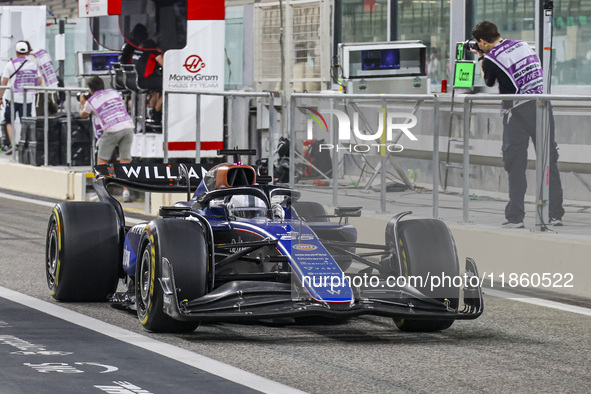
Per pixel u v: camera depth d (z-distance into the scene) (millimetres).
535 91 34625
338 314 20875
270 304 21234
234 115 44188
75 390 18016
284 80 55812
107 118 48062
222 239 24594
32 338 22312
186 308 21578
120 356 20641
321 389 18344
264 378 19047
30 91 56594
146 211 46281
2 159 60625
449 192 33875
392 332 23594
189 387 18312
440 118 34812
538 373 19891
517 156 31688
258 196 24344
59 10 78812
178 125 43688
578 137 30703
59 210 26578
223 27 45594
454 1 52781
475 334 23516
